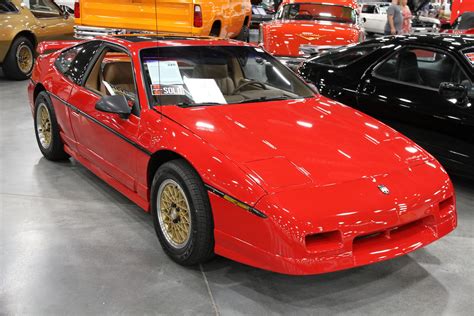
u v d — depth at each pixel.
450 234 3.81
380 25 18.98
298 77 4.25
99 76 4.20
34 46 9.49
